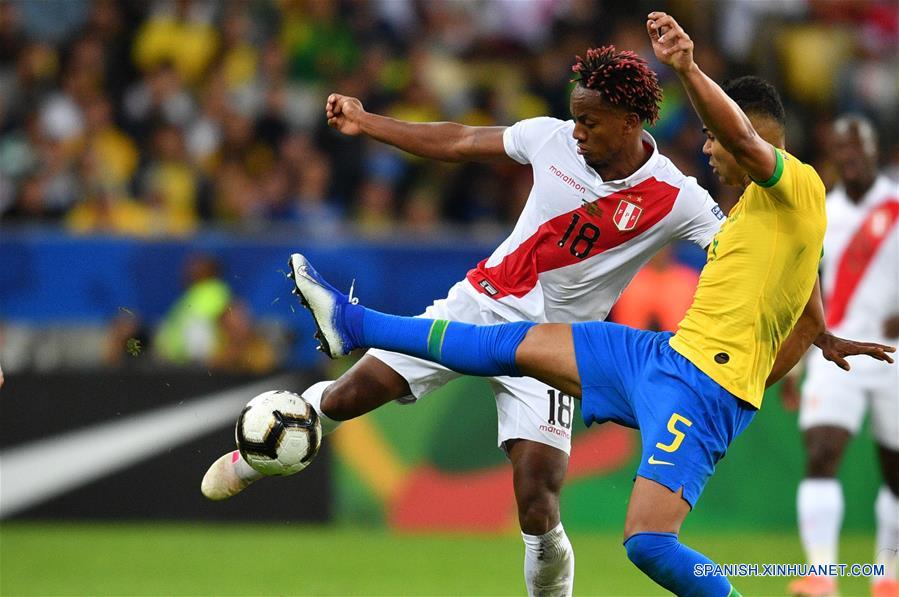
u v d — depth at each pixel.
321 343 19.75
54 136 48.81
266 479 37.28
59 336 39.12
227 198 46.69
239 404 36.97
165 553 33.50
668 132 49.16
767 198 18.17
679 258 38.66
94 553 33.44
